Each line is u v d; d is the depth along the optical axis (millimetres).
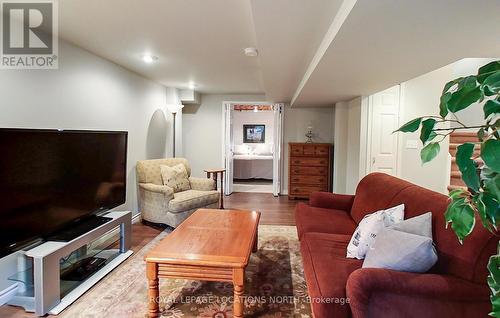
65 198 2336
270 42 2307
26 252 1980
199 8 2037
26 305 2004
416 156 4102
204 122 6223
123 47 2949
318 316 1467
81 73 2990
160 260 1866
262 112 8289
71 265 2514
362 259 1839
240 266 1800
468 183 810
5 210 1819
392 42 1954
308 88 3643
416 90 4066
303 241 2240
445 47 2053
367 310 1375
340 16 1716
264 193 6379
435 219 1681
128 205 4008
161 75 4297
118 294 2209
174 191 4102
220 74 4203
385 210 2098
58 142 2256
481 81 796
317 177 5695
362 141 4098
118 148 3043
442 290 1340
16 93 2252
